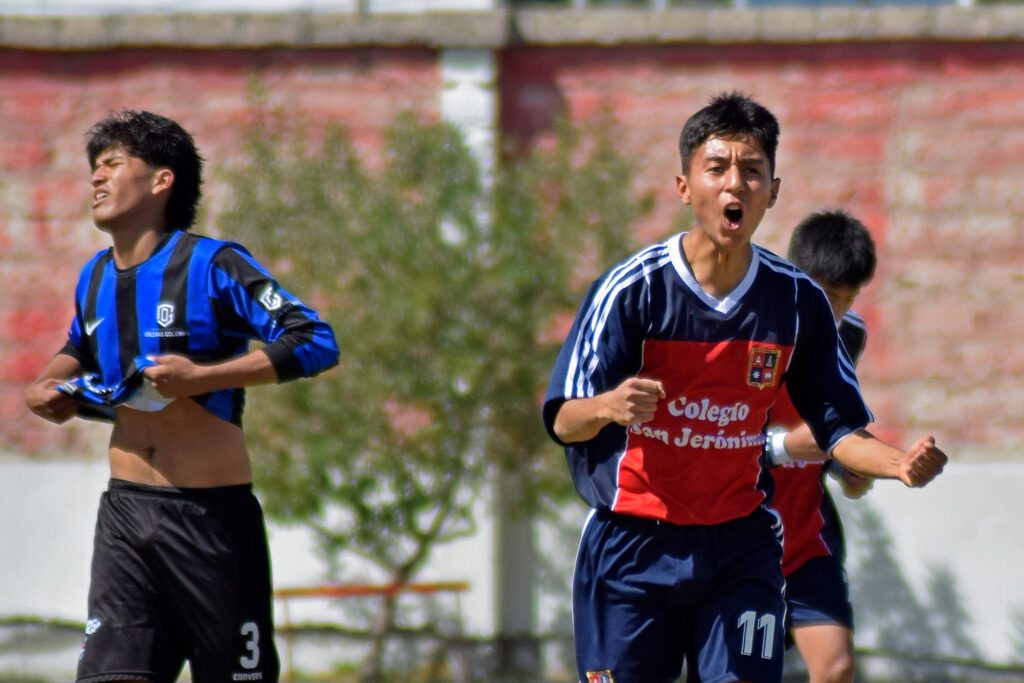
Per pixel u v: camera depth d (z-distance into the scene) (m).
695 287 12.88
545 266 28.34
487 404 28.28
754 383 13.05
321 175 28.45
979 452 31.38
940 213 31.72
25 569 32.09
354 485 28.27
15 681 30.92
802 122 32.00
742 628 12.95
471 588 31.33
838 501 31.56
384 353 27.72
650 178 32.06
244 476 13.78
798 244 18.08
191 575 13.35
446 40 31.75
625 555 13.41
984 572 31.06
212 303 13.55
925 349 31.64
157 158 13.88
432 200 28.41
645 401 11.55
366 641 31.45
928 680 30.97
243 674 13.48
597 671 13.59
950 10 31.61
